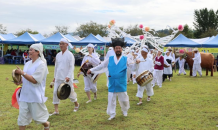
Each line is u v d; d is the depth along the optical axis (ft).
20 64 81.10
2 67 65.41
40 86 14.40
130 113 20.29
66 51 19.62
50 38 81.97
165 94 28.60
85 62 23.06
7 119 18.47
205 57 50.34
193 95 27.78
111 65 18.22
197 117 19.04
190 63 51.01
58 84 19.52
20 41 80.74
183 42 74.95
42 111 14.44
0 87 31.99
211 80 42.83
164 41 34.47
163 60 33.94
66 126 16.97
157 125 17.19
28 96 13.97
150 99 25.85
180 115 19.65
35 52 14.21
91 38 80.43
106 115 19.70
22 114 13.94
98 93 29.32
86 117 19.13
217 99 25.44
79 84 36.91
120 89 18.07
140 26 30.14
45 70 14.62
